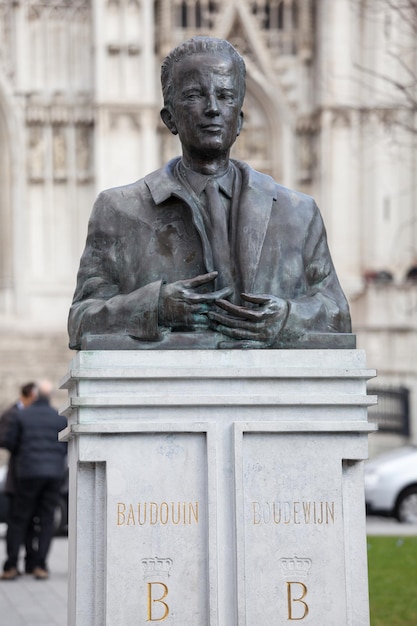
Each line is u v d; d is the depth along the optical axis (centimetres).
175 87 900
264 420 839
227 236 891
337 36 5547
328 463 845
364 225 5575
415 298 4972
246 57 5688
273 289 895
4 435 2102
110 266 910
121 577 827
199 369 834
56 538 3012
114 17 5528
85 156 5588
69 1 5591
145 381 837
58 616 1669
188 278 890
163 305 859
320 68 5588
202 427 833
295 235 908
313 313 874
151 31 5544
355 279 5528
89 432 827
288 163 5688
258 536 835
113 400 830
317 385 848
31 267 5559
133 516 832
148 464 835
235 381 841
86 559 845
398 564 2133
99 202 920
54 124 5578
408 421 4506
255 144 5722
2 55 5556
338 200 5566
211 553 827
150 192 907
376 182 5556
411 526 3100
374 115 5497
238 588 825
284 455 841
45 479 2105
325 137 5569
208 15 5675
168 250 896
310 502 841
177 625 828
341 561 840
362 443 848
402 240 5591
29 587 2019
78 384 841
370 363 4941
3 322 5481
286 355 848
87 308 888
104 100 5484
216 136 892
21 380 5203
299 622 834
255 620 830
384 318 4969
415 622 1521
